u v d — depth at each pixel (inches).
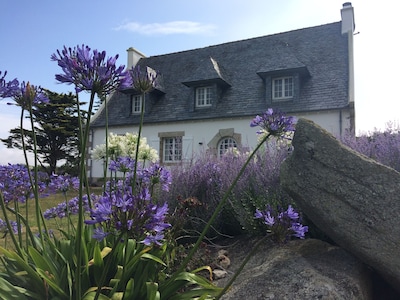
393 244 96.2
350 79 652.1
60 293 73.4
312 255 113.5
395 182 101.1
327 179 108.4
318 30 786.2
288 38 807.7
